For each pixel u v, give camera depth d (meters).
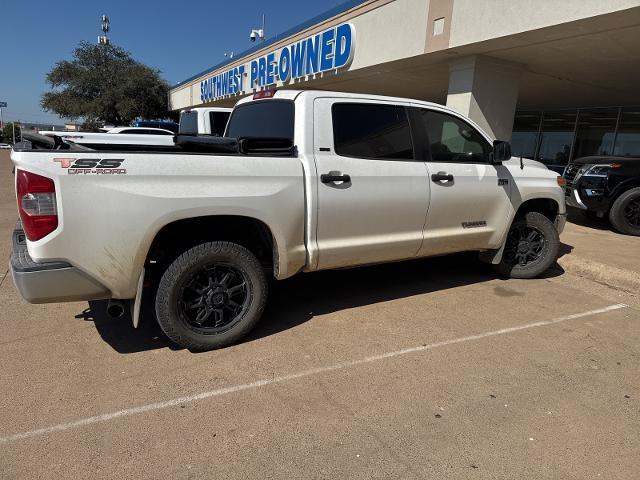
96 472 2.29
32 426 2.61
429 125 4.49
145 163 3.09
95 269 3.04
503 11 7.47
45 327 3.87
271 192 3.51
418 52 9.14
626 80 10.55
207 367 3.30
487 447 2.54
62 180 2.86
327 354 3.53
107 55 36.38
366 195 3.98
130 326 3.94
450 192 4.52
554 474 2.34
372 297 4.76
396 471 2.34
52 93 35.56
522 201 5.11
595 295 5.03
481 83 9.12
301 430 2.65
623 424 2.77
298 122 3.79
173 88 30.92
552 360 3.52
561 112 17.03
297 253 3.75
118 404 2.84
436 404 2.92
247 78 17.09
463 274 5.62
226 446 2.50
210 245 3.37
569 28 6.93
